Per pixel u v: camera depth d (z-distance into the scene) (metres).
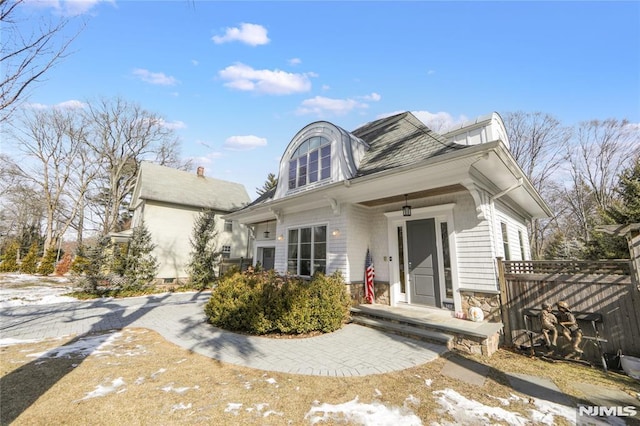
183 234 16.67
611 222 11.61
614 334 4.45
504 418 2.81
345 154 7.86
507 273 5.61
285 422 2.71
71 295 11.55
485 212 5.86
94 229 25.97
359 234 7.80
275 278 7.09
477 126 9.20
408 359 4.39
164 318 7.70
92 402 3.06
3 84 4.11
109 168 24.80
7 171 21.83
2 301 10.51
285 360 4.37
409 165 5.24
